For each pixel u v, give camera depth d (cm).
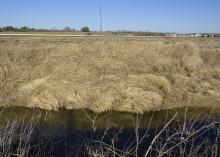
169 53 2297
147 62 2050
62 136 1129
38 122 1281
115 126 1292
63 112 1466
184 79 1820
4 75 1795
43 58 2094
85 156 948
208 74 1997
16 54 2111
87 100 1552
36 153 958
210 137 995
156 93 1584
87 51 2241
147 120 1379
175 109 1533
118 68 1905
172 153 880
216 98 1697
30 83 1688
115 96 1548
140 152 986
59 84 1648
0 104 1534
